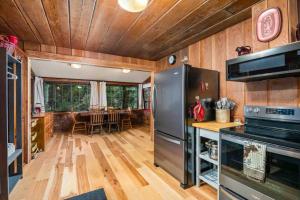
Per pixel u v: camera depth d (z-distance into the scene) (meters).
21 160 2.06
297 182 1.00
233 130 1.46
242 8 1.70
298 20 1.43
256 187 1.22
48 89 5.65
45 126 3.55
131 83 7.07
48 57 2.88
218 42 2.31
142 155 3.08
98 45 2.89
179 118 2.01
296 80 1.41
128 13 1.79
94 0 1.55
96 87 6.23
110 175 2.26
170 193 1.84
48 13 1.79
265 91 1.62
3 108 1.46
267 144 1.15
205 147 2.08
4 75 1.48
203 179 1.93
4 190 1.44
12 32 2.29
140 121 7.04
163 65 3.72
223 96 2.24
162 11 1.75
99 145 3.77
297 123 1.26
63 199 1.67
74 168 2.48
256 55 1.39
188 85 1.98
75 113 5.54
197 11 1.75
